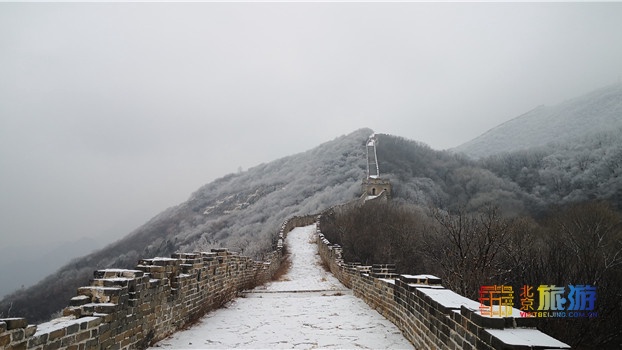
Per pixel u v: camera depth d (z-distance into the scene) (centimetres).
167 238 8644
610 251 1577
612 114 9762
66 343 461
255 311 1064
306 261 2830
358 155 10269
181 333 803
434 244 1925
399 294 828
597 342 1031
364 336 771
